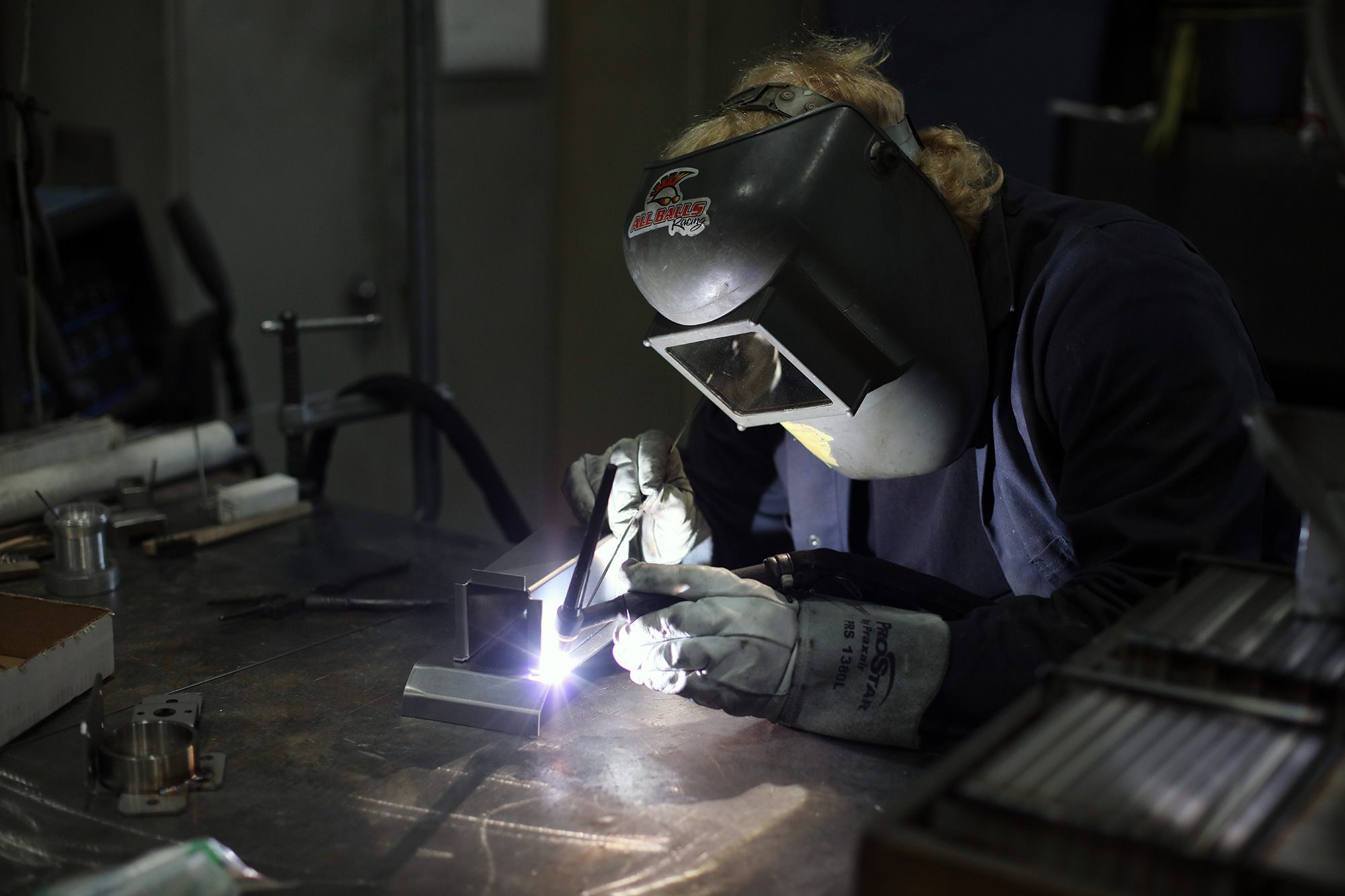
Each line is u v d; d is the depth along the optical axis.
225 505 1.46
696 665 0.88
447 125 3.11
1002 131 2.90
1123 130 2.89
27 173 1.51
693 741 0.92
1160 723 0.58
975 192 1.02
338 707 0.98
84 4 2.86
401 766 0.88
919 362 0.90
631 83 2.84
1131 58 2.98
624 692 1.00
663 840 0.78
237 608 1.20
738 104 0.94
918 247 0.90
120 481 1.51
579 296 3.11
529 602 0.95
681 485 1.18
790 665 0.89
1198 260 0.98
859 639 0.90
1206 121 2.79
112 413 2.21
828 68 0.98
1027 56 2.86
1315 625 0.65
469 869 0.75
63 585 1.23
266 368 3.04
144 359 2.39
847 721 0.89
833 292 0.85
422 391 1.60
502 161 3.05
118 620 1.17
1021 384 1.00
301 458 1.57
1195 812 0.49
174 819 0.80
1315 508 0.59
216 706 0.98
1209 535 0.85
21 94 1.47
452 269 3.19
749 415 0.97
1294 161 2.64
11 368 1.59
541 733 0.93
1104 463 0.91
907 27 2.70
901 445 0.94
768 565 0.99
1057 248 0.99
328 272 3.08
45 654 0.94
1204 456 0.87
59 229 2.07
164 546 1.35
